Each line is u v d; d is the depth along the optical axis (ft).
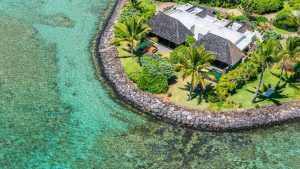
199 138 225.56
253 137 229.66
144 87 247.09
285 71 274.16
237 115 236.84
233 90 251.80
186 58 231.30
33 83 252.83
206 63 229.45
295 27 318.86
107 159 208.74
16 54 276.41
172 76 261.03
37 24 314.55
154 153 214.69
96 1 358.84
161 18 287.07
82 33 310.45
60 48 289.94
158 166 207.92
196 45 270.46
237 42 280.72
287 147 226.58
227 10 346.95
